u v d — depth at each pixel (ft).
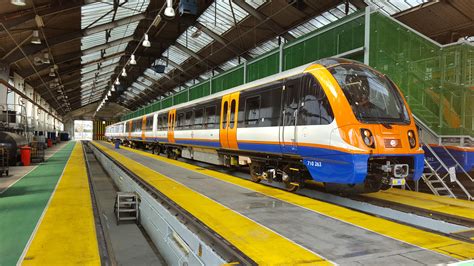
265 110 25.03
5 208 19.49
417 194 22.18
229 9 57.26
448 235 12.01
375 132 17.65
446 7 41.52
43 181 31.01
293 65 36.29
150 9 59.21
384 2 44.06
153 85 122.31
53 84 92.32
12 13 40.78
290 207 16.47
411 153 18.40
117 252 18.61
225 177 27.94
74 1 43.86
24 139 55.52
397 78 27.55
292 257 9.66
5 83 52.08
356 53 27.94
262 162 26.91
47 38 55.16
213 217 14.29
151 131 63.26
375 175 18.21
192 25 64.54
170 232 16.06
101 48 71.72
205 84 63.98
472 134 29.99
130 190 27.50
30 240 13.58
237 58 74.43
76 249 12.55
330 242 11.10
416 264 9.14
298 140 20.84
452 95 29.86
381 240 11.37
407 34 28.19
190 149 43.37
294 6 50.11
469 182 31.71
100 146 98.37
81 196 23.45
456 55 29.84
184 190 21.24
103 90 156.35
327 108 18.71
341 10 48.14
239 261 9.46
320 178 19.29
